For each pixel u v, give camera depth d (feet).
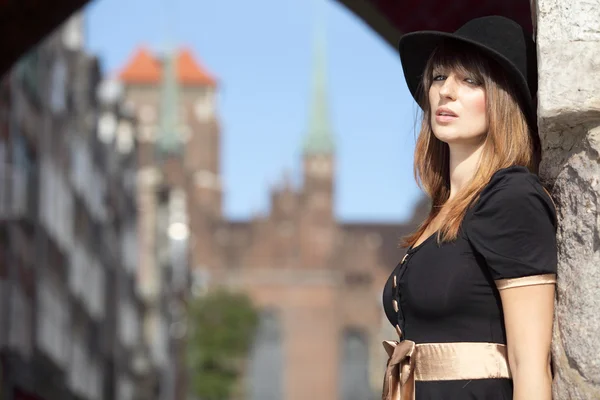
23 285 83.76
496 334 9.85
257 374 331.16
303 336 334.85
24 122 84.64
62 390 106.01
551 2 10.21
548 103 10.09
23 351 81.10
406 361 10.04
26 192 87.76
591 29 10.11
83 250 117.50
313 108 352.69
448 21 32.89
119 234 152.97
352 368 335.67
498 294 9.85
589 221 9.96
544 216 9.84
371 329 336.49
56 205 98.02
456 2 32.63
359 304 338.54
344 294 338.75
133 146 166.50
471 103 10.56
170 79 332.39
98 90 130.82
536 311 9.71
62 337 101.35
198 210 333.21
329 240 340.39
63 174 102.58
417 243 10.77
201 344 249.14
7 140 78.84
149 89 354.95
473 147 10.71
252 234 338.95
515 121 10.47
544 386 9.60
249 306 258.16
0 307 77.10
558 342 9.95
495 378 9.75
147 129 344.69
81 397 118.01
